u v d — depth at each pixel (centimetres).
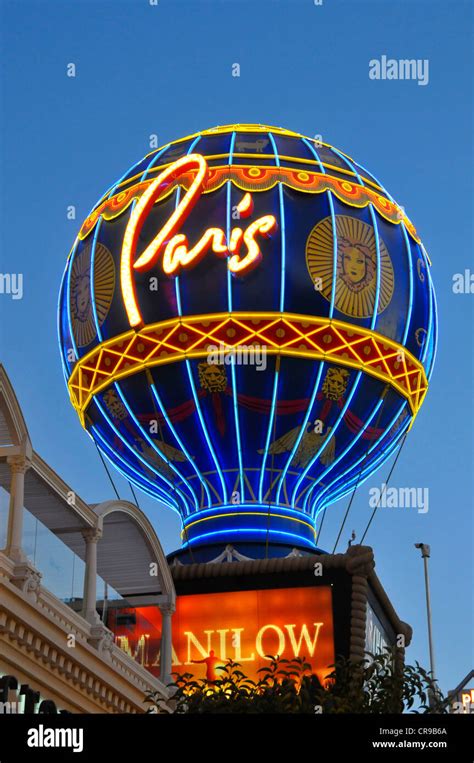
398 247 9875
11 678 4747
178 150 9994
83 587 5756
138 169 10119
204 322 9306
